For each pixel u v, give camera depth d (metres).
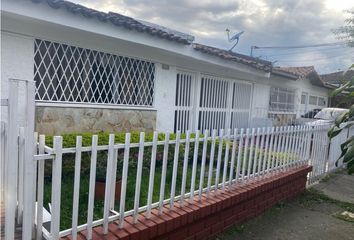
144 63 7.88
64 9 5.41
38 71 5.94
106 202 2.78
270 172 5.12
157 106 8.25
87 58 6.70
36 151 2.43
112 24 6.16
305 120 14.65
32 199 2.36
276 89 14.67
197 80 9.51
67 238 2.60
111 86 7.24
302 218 4.91
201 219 3.65
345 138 8.57
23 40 5.64
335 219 4.98
